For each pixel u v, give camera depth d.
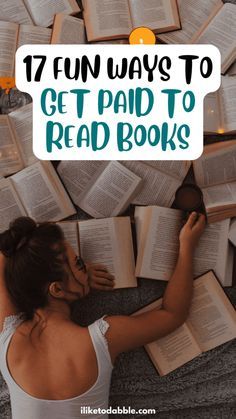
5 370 1.12
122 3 1.39
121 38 1.39
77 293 1.20
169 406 1.32
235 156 1.32
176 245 1.31
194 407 1.33
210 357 1.31
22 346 1.13
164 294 1.26
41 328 1.14
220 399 1.31
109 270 1.32
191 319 1.31
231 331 1.29
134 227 1.35
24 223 1.14
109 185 1.33
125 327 1.15
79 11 1.41
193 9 1.38
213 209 1.28
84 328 1.14
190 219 1.28
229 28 1.35
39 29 1.40
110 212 1.34
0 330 1.17
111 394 1.33
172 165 1.34
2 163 1.35
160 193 1.34
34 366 1.11
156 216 1.31
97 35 1.38
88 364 1.10
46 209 1.34
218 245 1.32
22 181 1.34
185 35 1.37
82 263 1.23
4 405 1.33
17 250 1.11
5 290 1.19
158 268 1.31
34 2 1.42
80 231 1.32
